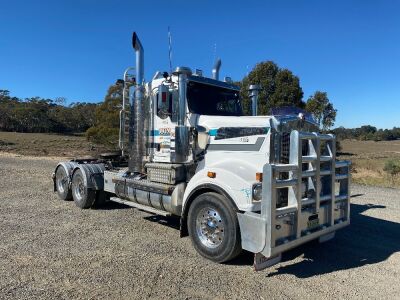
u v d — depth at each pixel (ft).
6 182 44.32
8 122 278.87
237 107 25.80
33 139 188.14
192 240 19.57
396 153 156.76
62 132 290.15
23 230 23.40
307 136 17.74
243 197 17.61
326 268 18.35
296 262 19.15
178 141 22.02
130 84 27.07
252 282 16.33
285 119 19.47
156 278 16.38
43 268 17.19
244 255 19.76
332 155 19.26
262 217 16.31
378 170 73.36
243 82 77.71
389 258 20.07
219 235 18.49
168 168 22.41
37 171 57.47
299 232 17.37
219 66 26.89
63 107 313.73
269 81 76.74
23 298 14.17
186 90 22.57
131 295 14.66
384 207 34.04
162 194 22.89
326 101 76.64
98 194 30.30
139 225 25.30
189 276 16.74
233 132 20.49
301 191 17.46
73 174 31.68
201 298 14.62
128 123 27.02
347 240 23.26
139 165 25.81
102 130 94.68
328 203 19.39
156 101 24.22
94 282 15.78
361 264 19.06
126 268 17.43
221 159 20.89
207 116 22.08
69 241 21.34
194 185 19.75
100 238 22.09
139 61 25.53
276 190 17.25
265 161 19.15
